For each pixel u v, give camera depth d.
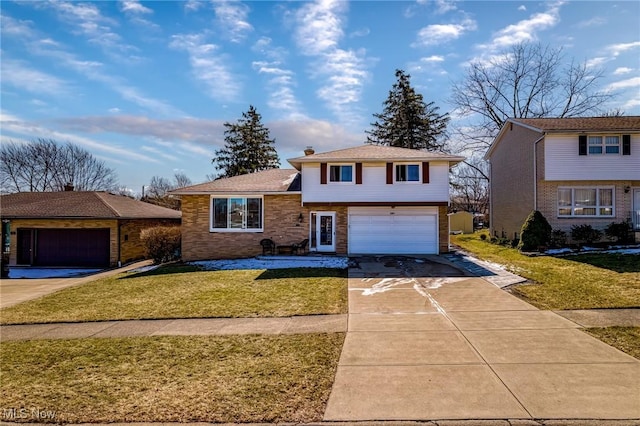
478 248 20.98
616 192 18.69
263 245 18.56
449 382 4.61
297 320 7.70
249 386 4.61
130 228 22.06
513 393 4.27
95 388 4.67
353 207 18.45
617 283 10.02
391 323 7.31
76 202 22.58
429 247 18.23
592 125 18.78
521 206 21.20
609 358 5.24
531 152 19.78
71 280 16.55
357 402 4.16
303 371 5.04
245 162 44.75
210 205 19.00
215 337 6.68
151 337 6.81
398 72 39.00
